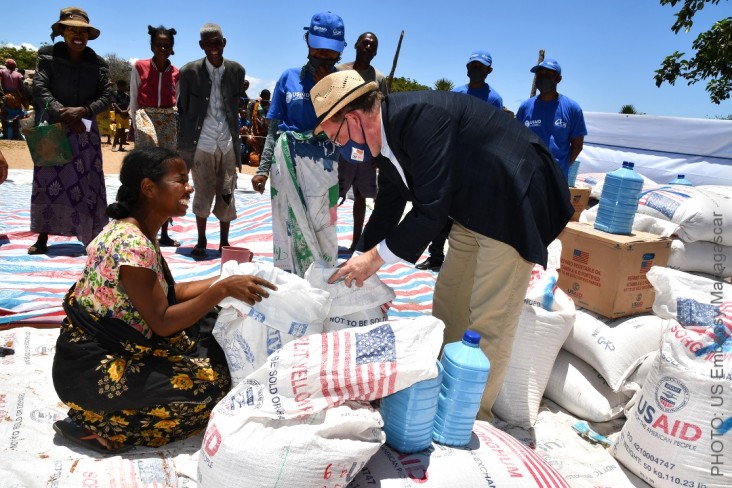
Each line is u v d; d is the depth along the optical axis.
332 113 2.22
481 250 2.47
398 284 4.72
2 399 2.52
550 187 2.44
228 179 4.99
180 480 2.17
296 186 3.69
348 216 7.04
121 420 2.26
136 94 4.95
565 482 2.10
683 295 2.53
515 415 2.81
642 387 2.62
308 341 2.05
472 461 2.07
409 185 2.42
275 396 1.95
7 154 11.68
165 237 5.37
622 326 3.04
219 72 4.73
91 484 2.08
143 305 2.15
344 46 3.87
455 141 2.29
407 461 2.05
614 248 3.14
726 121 7.31
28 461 2.15
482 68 5.34
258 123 13.48
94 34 4.59
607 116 8.55
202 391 2.31
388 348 2.00
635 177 3.28
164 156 2.23
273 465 1.80
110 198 7.36
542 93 5.26
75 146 4.59
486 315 2.51
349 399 1.99
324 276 2.41
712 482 2.26
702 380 2.29
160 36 4.77
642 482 2.47
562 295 3.04
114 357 2.21
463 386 2.09
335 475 1.84
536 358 2.86
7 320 3.33
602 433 2.87
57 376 2.21
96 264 2.18
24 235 5.30
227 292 2.23
